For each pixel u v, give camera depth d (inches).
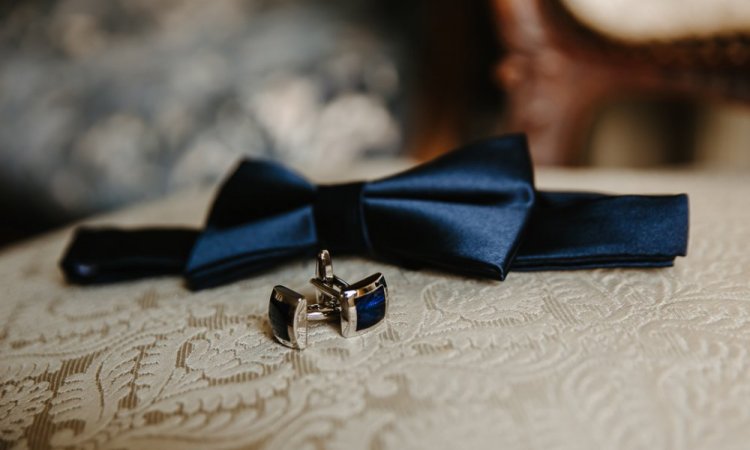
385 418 6.7
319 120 21.5
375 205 9.0
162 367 7.7
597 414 6.6
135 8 19.3
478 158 9.3
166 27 19.6
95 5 19.0
